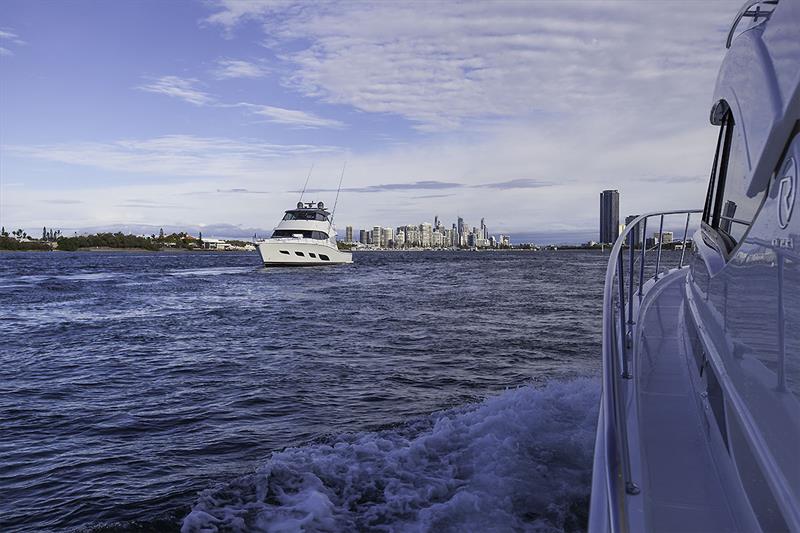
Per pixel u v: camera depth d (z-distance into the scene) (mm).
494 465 4445
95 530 4250
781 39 1766
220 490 4496
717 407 2705
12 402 8188
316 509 4008
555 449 4684
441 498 4074
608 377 1934
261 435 6379
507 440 4879
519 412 5672
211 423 6934
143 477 5273
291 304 22812
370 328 15242
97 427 6938
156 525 4219
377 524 3779
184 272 52469
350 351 11734
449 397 7789
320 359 10898
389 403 7543
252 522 3975
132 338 14289
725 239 2850
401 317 17641
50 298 26375
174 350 12453
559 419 5422
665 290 6043
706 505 2219
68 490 5035
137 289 32094
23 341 14031
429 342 12633
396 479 4449
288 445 5965
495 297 24375
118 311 20906
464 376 9156
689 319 4215
